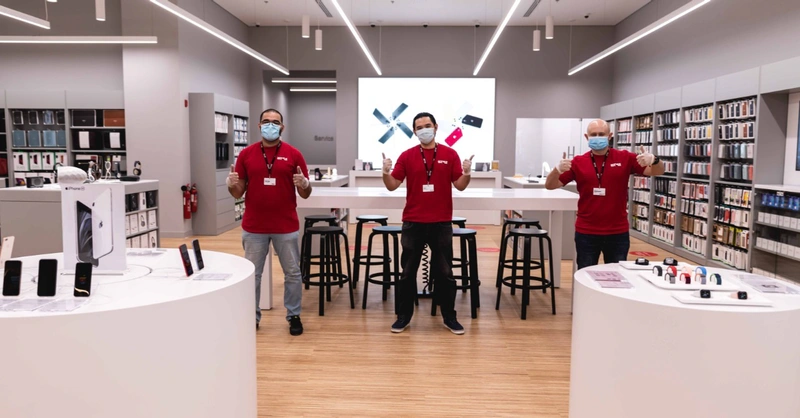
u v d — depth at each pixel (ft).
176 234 28.86
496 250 26.07
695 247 23.82
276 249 13.17
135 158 28.58
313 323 14.38
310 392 10.21
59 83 30.14
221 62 33.81
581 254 12.27
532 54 38.27
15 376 5.57
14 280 6.47
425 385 10.58
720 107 21.77
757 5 21.09
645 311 6.44
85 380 5.72
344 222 30.17
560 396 10.16
